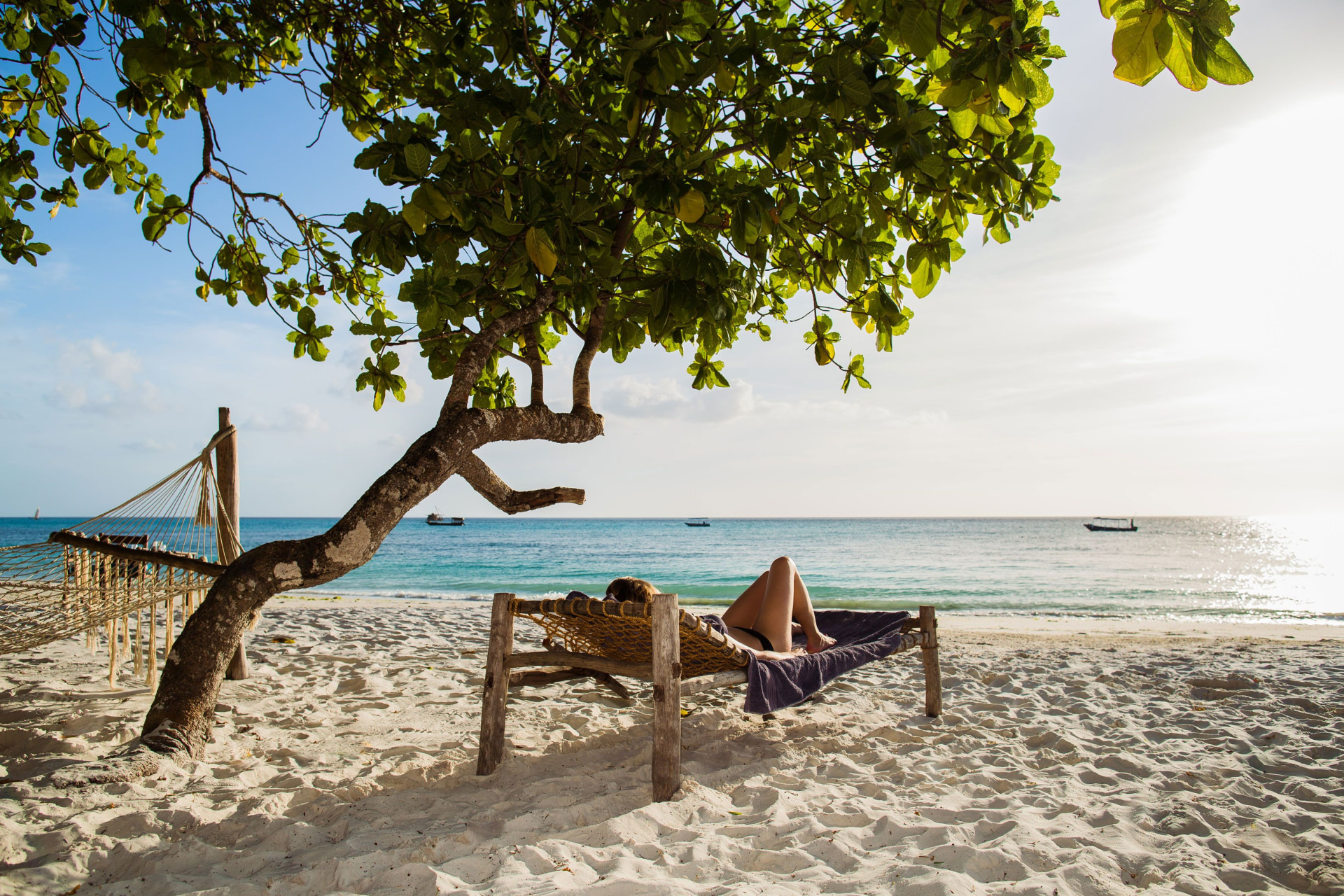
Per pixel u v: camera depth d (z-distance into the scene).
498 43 3.44
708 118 3.78
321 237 4.70
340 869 2.13
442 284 3.31
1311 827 2.56
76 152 4.10
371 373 4.02
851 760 3.50
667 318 3.12
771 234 3.37
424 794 2.91
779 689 3.30
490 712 3.23
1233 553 39.75
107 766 2.88
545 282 3.92
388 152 2.73
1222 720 4.30
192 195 4.02
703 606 15.83
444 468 3.56
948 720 4.27
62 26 3.25
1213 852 2.32
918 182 3.12
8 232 4.23
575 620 3.25
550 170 3.49
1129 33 1.69
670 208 2.96
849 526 97.38
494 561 35.22
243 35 4.02
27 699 4.35
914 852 2.30
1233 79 1.64
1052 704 4.87
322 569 3.36
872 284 3.69
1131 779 3.17
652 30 2.83
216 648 3.31
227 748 3.48
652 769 3.13
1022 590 21.30
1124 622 13.11
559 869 2.12
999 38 2.18
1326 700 4.84
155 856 2.21
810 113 2.91
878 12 2.85
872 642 4.02
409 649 7.14
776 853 2.28
